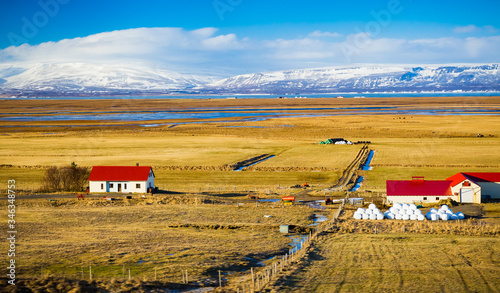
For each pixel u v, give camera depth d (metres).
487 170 99.88
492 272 38.44
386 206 72.56
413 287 34.88
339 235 53.97
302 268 40.09
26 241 46.72
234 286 35.31
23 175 96.50
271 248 48.44
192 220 61.75
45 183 87.38
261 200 78.06
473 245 47.84
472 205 72.50
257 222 61.53
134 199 76.06
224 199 78.50
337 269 39.66
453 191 75.00
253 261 43.88
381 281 36.31
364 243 49.44
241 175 99.75
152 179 86.00
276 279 36.81
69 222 58.03
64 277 34.03
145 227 56.69
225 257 44.03
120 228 55.44
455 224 59.44
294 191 85.19
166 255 43.62
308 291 34.16
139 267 39.16
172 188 87.06
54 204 70.81
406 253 44.84
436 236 52.81
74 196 78.06
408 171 100.94
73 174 86.62
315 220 64.12
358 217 64.75
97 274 36.28
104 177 82.69
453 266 40.38
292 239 53.12
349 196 80.31
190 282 35.97
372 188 86.31
